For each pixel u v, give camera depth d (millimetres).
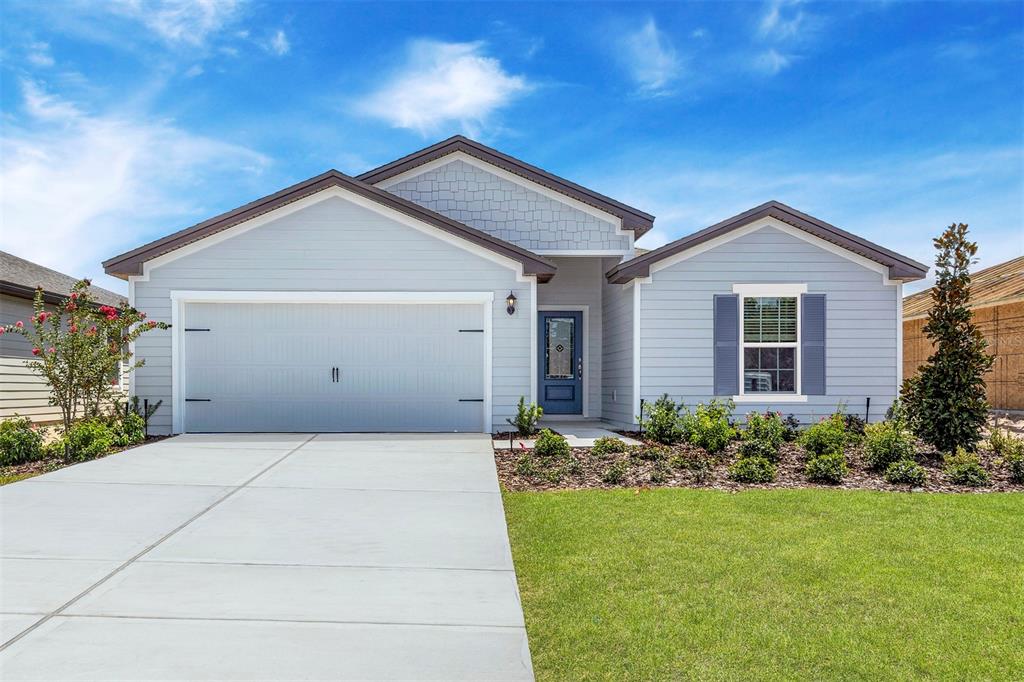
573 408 15086
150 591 4328
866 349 12211
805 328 12125
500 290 11641
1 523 5852
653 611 4105
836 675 3363
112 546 5246
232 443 10188
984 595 4340
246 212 11273
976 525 5953
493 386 11641
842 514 6301
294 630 3789
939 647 3641
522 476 8141
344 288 11477
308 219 11477
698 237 11969
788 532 5699
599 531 5762
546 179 13703
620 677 3361
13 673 3240
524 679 3291
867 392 12188
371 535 5637
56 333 10164
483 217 13781
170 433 11266
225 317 11477
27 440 9258
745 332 12211
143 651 3494
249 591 4363
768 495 7043
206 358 11445
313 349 11562
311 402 11547
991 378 17219
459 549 5293
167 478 7719
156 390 11281
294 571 4758
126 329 11164
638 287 12125
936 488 7582
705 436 9844
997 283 18844
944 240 9391
